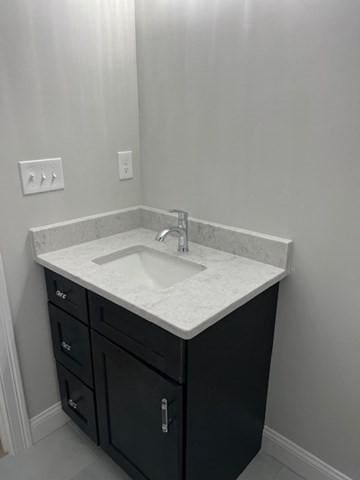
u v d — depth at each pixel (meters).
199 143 1.41
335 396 1.28
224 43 1.23
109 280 1.18
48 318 1.49
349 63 1.00
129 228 1.68
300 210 1.20
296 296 1.29
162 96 1.48
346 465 1.32
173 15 1.34
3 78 1.18
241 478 1.43
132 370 1.13
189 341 0.96
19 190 1.30
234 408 1.26
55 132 1.35
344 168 1.08
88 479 1.42
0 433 1.53
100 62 1.42
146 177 1.66
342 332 1.21
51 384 1.58
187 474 1.12
